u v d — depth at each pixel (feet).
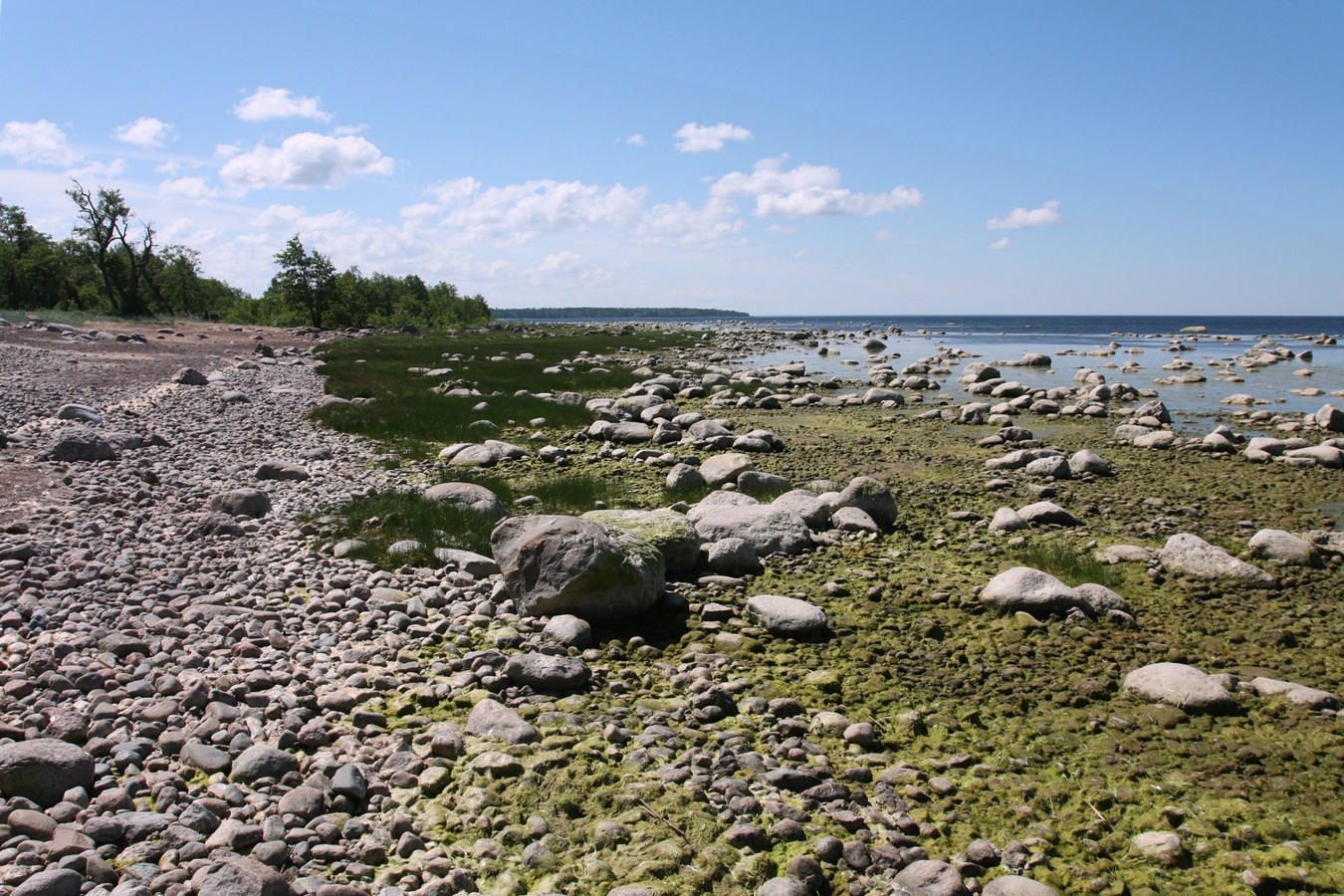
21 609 26.81
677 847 16.42
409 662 25.12
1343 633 29.17
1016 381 125.70
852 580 34.37
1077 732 22.26
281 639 25.81
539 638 27.02
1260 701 23.81
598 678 24.79
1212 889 16.14
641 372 126.00
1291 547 37.01
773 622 28.50
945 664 26.45
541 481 53.78
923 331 393.29
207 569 32.96
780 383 121.08
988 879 16.43
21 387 79.87
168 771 18.28
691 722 22.13
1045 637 28.63
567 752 19.88
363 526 39.19
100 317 209.67
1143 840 17.42
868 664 26.40
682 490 50.11
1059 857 17.13
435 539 37.35
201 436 63.72
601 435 70.90
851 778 19.77
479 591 31.78
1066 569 35.88
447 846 16.49
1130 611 31.17
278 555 35.17
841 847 16.88
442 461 60.29
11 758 16.72
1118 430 72.64
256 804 17.17
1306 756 20.94
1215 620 30.48
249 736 20.04
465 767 19.13
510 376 118.42
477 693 23.11
